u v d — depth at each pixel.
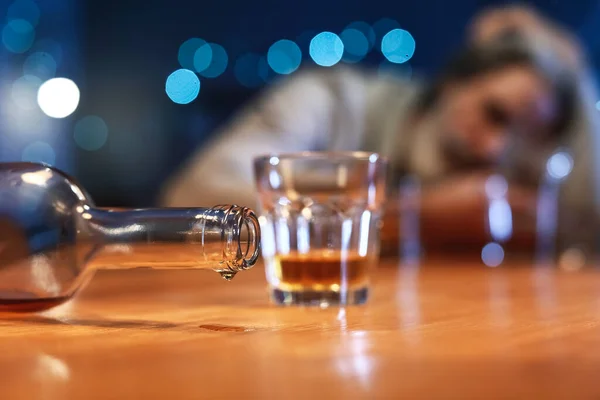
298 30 2.28
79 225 0.48
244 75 2.34
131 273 0.86
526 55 1.44
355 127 1.77
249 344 0.41
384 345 0.40
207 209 0.47
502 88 1.39
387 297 0.61
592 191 1.52
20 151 2.52
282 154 0.56
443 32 2.10
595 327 0.46
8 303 0.49
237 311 0.53
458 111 1.44
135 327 0.46
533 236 1.13
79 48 2.60
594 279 0.77
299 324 0.47
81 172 2.62
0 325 0.47
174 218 0.47
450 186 1.22
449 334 0.44
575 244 1.48
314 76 1.81
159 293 0.65
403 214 1.04
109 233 0.47
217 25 2.41
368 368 0.35
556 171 1.38
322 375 0.34
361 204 0.56
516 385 0.32
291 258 0.56
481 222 1.18
